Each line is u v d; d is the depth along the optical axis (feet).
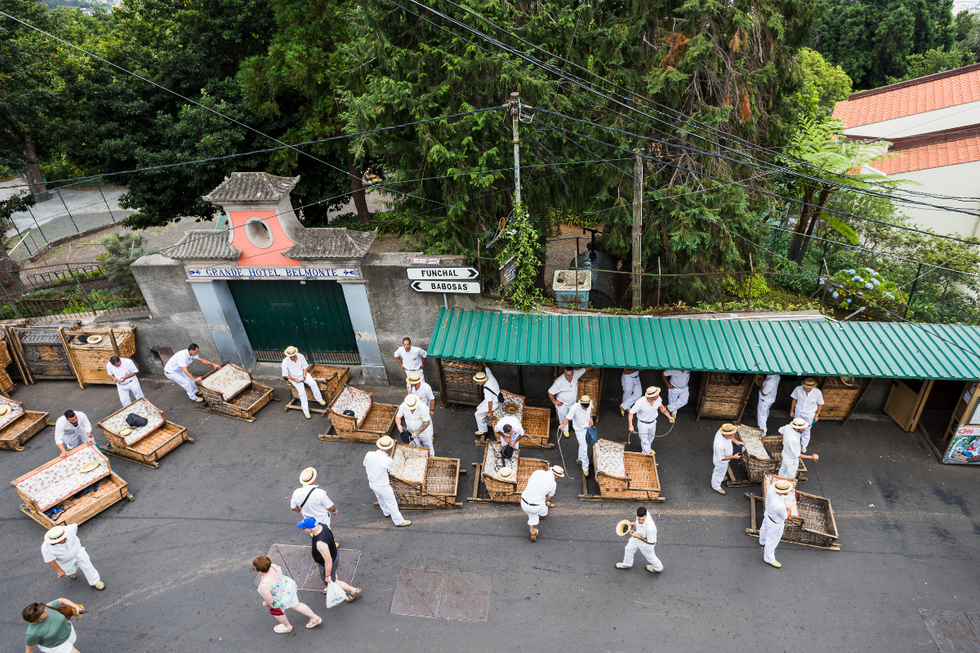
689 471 33.91
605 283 44.09
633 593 26.71
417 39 35.09
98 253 84.02
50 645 21.93
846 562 27.91
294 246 37.76
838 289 42.91
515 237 35.42
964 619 25.02
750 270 40.29
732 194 36.63
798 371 32.32
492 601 26.53
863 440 35.76
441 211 38.83
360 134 33.96
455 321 37.27
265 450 36.99
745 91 35.19
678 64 33.86
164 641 25.20
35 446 37.96
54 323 45.21
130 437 36.09
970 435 32.32
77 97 51.75
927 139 67.10
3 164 55.42
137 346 44.83
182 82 54.44
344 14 43.70
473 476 34.32
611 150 36.45
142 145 52.37
